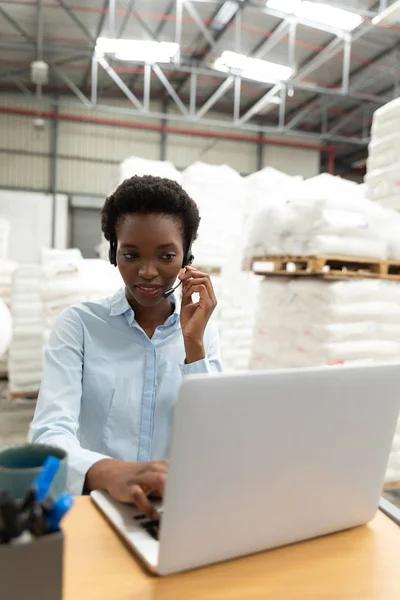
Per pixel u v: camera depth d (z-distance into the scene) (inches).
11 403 172.6
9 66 302.5
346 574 26.2
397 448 101.3
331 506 28.8
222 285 160.7
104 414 44.4
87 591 23.3
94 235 366.6
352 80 298.4
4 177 345.1
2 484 21.9
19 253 344.8
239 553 26.5
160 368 46.2
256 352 120.1
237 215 167.9
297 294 105.9
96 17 242.5
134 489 29.1
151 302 44.1
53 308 140.0
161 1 226.1
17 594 18.5
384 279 104.1
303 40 251.1
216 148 378.9
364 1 204.2
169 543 23.8
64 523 29.1
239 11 212.2
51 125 350.0
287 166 392.2
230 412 22.9
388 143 110.7
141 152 365.4
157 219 41.3
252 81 307.9
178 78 322.7
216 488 23.9
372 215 102.5
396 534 30.9
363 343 101.0
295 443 25.5
